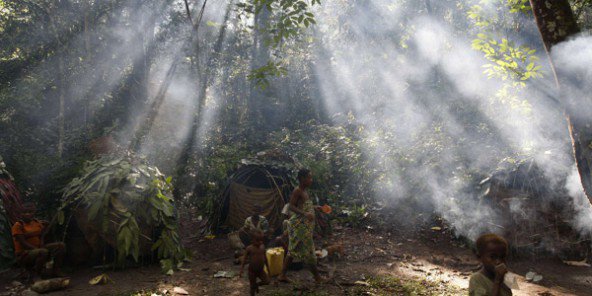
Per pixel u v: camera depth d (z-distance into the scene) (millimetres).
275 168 8258
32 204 6098
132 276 6188
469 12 7168
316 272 5691
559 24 3434
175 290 5477
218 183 9461
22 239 5906
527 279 5961
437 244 7508
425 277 5969
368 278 5918
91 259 6668
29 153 9852
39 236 6168
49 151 11156
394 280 5801
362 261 6762
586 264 6434
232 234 7641
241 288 5598
